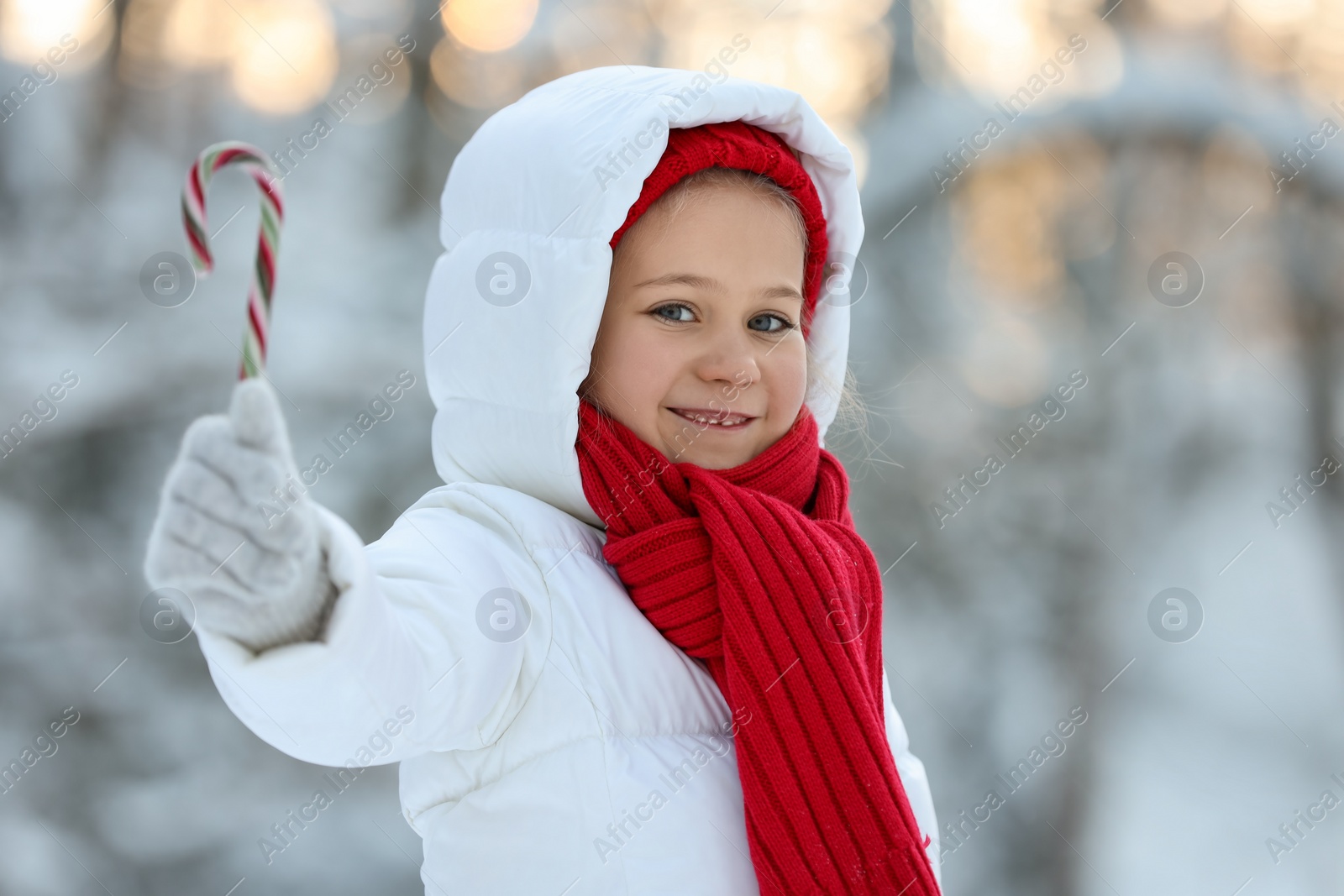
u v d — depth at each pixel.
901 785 1.63
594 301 1.71
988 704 6.02
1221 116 6.23
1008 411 6.47
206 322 6.22
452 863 1.58
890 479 6.16
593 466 1.75
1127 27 6.74
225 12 7.08
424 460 5.95
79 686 5.38
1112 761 6.07
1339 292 6.84
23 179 6.70
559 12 7.14
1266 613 6.60
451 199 1.98
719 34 6.95
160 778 5.28
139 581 5.68
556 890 1.51
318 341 6.14
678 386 1.78
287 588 1.07
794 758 1.59
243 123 7.11
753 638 1.63
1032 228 7.05
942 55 6.74
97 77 7.03
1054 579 6.30
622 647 1.62
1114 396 6.71
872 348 6.22
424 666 1.37
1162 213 6.88
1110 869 5.75
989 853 5.75
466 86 7.23
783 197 1.90
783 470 1.86
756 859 1.56
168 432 6.03
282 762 5.45
